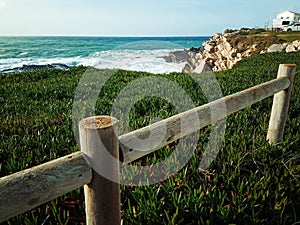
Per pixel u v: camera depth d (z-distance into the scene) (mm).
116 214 1337
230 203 2072
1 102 5730
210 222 1826
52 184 1055
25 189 986
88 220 1326
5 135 3551
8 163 2533
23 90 6992
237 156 2668
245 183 2279
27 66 20266
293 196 2221
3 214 943
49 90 6848
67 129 3572
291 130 3658
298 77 7734
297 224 1968
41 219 1904
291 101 5160
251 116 4199
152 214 1870
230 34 41500
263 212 2016
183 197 2127
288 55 16484
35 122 4016
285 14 69125
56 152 2883
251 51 27859
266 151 2844
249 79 7762
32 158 2809
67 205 2115
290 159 2689
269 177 2299
